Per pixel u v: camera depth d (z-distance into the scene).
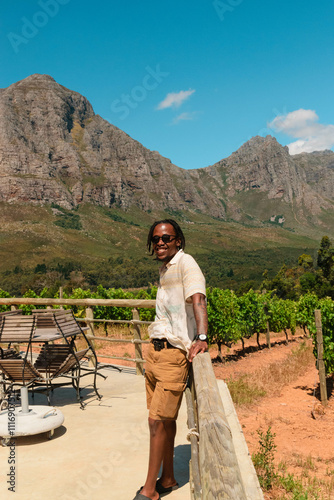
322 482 5.86
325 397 10.17
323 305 11.66
